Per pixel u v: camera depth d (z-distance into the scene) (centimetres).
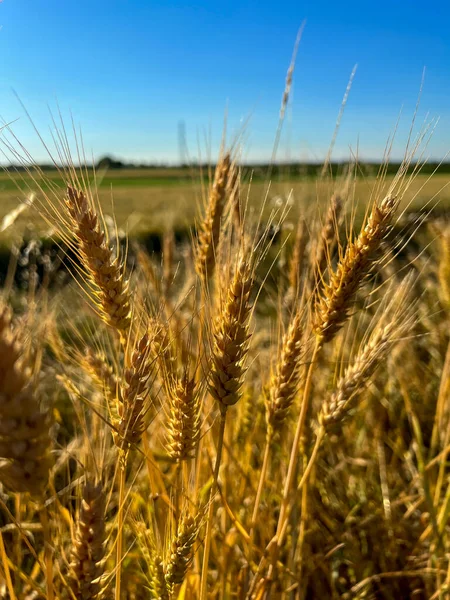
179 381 26
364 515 51
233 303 25
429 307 74
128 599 38
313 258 34
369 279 30
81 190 25
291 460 33
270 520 41
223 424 26
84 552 22
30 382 16
